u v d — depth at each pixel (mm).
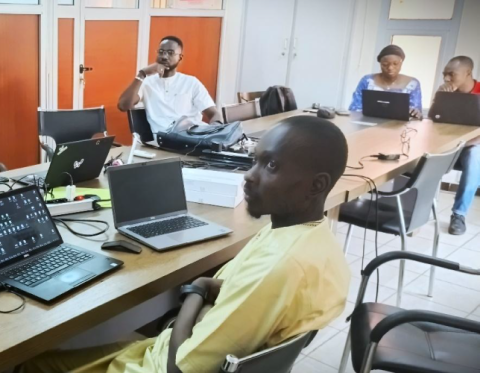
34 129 4352
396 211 2936
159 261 1657
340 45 5754
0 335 1220
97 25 4684
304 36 5906
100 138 2301
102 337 1957
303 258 1194
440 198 5125
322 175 1251
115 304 1428
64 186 2236
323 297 1214
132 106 3881
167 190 1978
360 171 2723
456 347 1763
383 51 4973
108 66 4891
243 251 1454
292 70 6059
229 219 2051
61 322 1292
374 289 3230
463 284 3369
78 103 4672
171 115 3984
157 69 3939
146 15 5148
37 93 4301
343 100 5871
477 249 3977
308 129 1243
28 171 2432
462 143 3025
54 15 4238
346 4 5633
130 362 1429
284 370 1298
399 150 3234
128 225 1849
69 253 1614
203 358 1229
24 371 1479
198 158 2816
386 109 4383
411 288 3279
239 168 2660
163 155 2857
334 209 2566
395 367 1632
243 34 6211
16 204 1578
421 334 1824
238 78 6309
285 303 1168
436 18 5281
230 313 1204
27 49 4129
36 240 1592
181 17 5566
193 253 1734
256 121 4043
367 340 1744
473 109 4188
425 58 5426
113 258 1631
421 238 4082
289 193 1262
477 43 5105
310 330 1208
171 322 1691
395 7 5453
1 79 4008
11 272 1473
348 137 3568
